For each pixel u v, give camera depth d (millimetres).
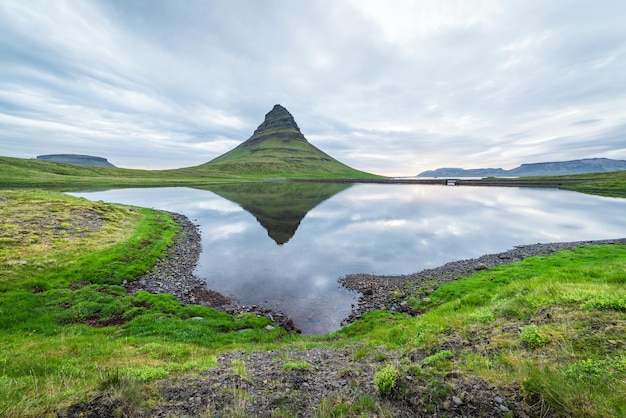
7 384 8445
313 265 36219
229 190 145000
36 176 126438
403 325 16031
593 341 8086
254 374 10547
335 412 7348
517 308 11930
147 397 8234
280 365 11680
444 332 11805
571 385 6352
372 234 53094
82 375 10070
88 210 50094
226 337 18156
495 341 9570
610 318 9188
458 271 32250
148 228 46688
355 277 32000
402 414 6934
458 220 66125
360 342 15523
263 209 82000
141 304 22391
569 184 159750
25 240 31469
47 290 22203
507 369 7762
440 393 7238
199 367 11469
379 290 28281
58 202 52125
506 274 26422
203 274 32594
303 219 67250
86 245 33000
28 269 24562
